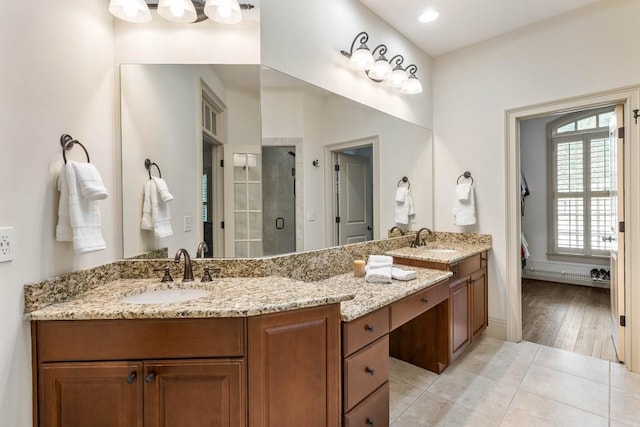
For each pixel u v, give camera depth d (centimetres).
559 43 264
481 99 307
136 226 180
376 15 261
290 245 205
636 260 236
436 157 337
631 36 234
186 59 181
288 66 197
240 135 188
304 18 206
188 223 185
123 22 179
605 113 439
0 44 113
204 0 177
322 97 220
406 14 260
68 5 145
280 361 127
